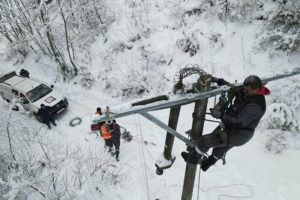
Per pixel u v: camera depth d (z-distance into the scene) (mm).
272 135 11000
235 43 13898
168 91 14078
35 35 16906
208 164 5430
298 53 12711
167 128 4777
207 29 14805
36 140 12695
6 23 18344
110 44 16641
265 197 9594
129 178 10859
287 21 13000
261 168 10484
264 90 4465
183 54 14742
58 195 9609
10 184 9102
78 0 17016
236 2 14297
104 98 15398
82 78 16484
